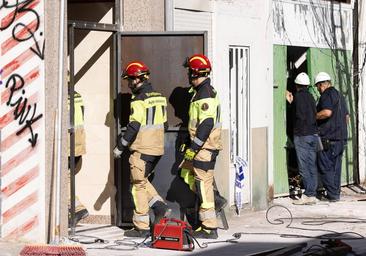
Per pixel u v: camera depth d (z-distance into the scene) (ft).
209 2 54.54
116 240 46.42
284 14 64.54
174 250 43.98
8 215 44.09
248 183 58.90
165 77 49.32
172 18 51.65
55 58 43.55
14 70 43.68
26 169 43.75
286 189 65.36
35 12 43.37
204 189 46.73
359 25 73.56
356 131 73.82
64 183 44.39
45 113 43.50
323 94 65.36
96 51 50.62
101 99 50.70
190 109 46.32
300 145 63.16
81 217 47.93
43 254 39.68
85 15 50.49
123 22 49.93
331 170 65.10
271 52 61.93
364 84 74.08
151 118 46.39
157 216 47.09
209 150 46.37
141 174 46.65
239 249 44.75
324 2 69.67
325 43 69.72
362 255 43.83
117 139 49.32
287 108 65.82
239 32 57.67
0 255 41.27
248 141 58.90
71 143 46.42
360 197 68.85
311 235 50.01
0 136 43.96
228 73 56.39
